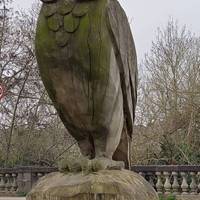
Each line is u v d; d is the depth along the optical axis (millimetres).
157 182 18250
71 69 4703
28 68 29953
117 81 4805
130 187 4605
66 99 4777
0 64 29859
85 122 4805
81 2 4668
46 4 4770
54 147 32062
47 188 4645
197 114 30016
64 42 4656
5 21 30391
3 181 22141
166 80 35062
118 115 4902
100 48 4602
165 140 27297
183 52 36656
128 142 5324
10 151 30406
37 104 30672
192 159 24828
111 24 4660
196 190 17703
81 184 4516
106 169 4730
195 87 33094
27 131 30906
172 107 31859
